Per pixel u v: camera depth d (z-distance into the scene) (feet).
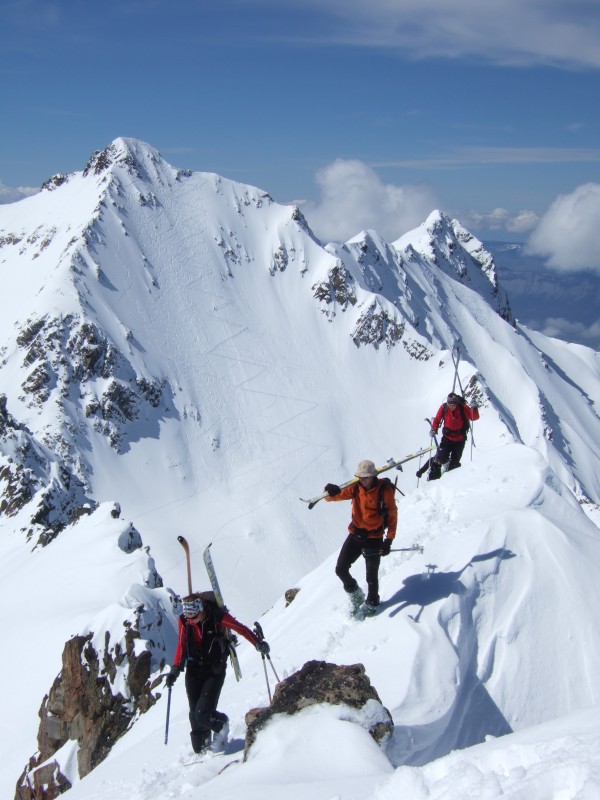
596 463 651.66
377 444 531.50
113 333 512.22
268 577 392.27
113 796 28.14
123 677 57.52
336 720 23.70
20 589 118.32
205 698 28.99
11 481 240.94
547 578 36.83
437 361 597.93
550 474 46.32
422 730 26.71
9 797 67.31
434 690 29.17
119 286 555.28
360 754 22.07
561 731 19.47
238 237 655.76
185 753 30.04
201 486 463.01
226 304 600.39
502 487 45.11
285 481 475.72
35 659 89.51
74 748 57.36
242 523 433.89
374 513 34.30
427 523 43.16
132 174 655.76
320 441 516.73
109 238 583.99
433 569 37.11
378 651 31.89
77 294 517.14
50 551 129.90
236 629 29.66
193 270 609.83
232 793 21.38
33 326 496.23
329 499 34.58
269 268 645.10
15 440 332.39
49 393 466.70
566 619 35.35
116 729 55.88
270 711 25.29
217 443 497.05
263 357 571.69
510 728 31.63
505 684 32.91
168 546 394.52
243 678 39.29
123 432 475.72
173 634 63.00
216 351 560.61
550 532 38.88
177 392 515.91
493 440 515.50
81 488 351.05
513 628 34.86
